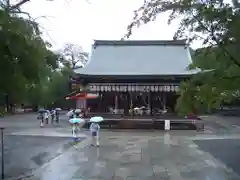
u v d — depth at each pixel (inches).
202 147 728.3
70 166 518.9
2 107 209.3
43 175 455.5
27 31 192.5
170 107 1274.6
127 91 1274.6
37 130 1122.0
